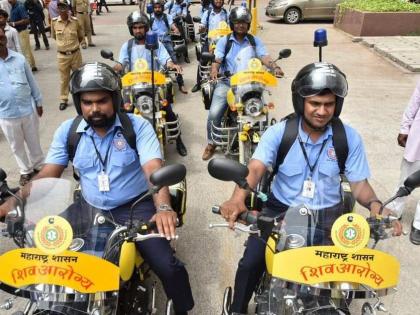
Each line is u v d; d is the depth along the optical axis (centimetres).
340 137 261
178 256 389
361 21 1228
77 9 1203
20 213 225
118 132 282
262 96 505
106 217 247
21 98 486
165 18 923
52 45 1346
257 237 250
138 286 265
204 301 337
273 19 1672
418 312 321
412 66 933
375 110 725
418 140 382
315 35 365
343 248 200
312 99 246
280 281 218
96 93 261
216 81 568
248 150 483
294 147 266
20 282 198
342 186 265
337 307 206
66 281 196
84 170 285
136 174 292
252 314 301
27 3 1230
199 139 644
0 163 578
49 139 645
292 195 270
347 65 991
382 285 201
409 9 1230
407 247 384
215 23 975
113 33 1519
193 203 475
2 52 471
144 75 523
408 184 224
